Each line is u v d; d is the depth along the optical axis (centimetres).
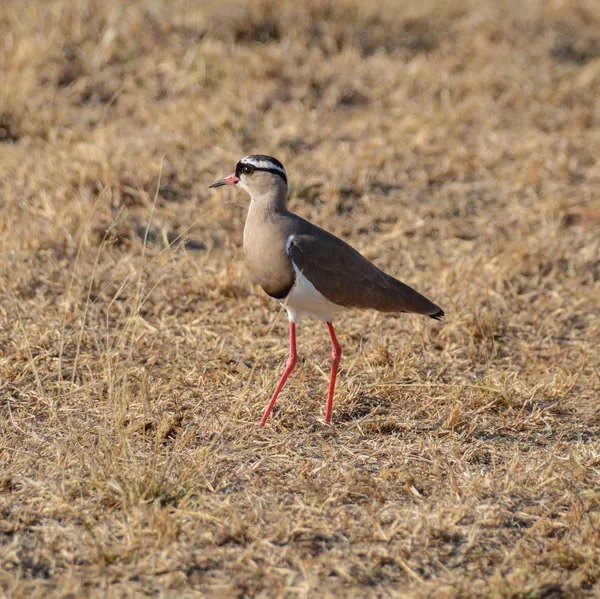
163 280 1316
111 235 1407
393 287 1030
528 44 2166
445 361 1154
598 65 2077
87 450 886
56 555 729
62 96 1839
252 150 1691
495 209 1586
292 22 2095
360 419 995
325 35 2091
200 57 1956
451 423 980
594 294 1350
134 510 773
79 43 1967
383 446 939
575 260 1438
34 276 1276
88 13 2045
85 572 707
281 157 1672
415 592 694
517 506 829
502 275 1367
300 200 1570
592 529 776
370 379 1092
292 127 1769
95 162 1555
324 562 728
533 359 1174
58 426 942
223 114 1781
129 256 1354
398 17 2198
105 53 1941
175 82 1897
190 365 1096
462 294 1312
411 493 843
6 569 708
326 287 977
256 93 1873
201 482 841
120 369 1061
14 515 781
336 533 771
